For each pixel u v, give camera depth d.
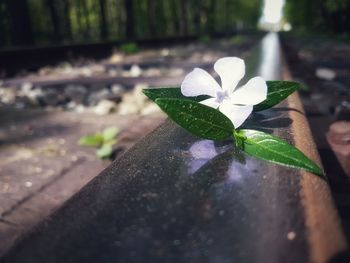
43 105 0.61
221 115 0.11
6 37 2.55
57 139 0.41
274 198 0.08
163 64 1.29
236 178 0.09
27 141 0.41
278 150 0.10
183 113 0.11
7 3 1.93
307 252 0.06
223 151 0.11
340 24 3.06
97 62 1.42
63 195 0.27
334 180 0.16
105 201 0.08
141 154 0.11
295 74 0.65
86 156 0.35
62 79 0.95
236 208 0.08
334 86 0.57
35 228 0.08
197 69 0.13
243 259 0.06
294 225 0.07
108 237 0.07
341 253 0.06
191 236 0.07
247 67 0.38
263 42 1.17
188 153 0.11
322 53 1.42
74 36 4.59
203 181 0.09
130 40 2.04
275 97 0.14
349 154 0.17
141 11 5.14
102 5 3.90
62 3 3.85
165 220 0.07
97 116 0.52
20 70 1.09
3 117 0.53
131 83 0.85
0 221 0.23
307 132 0.13
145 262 0.06
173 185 0.09
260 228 0.07
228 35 5.17
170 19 5.84
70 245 0.07
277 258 0.06
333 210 0.08
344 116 0.33
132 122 0.47
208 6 6.41
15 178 0.30
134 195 0.09
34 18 3.57
